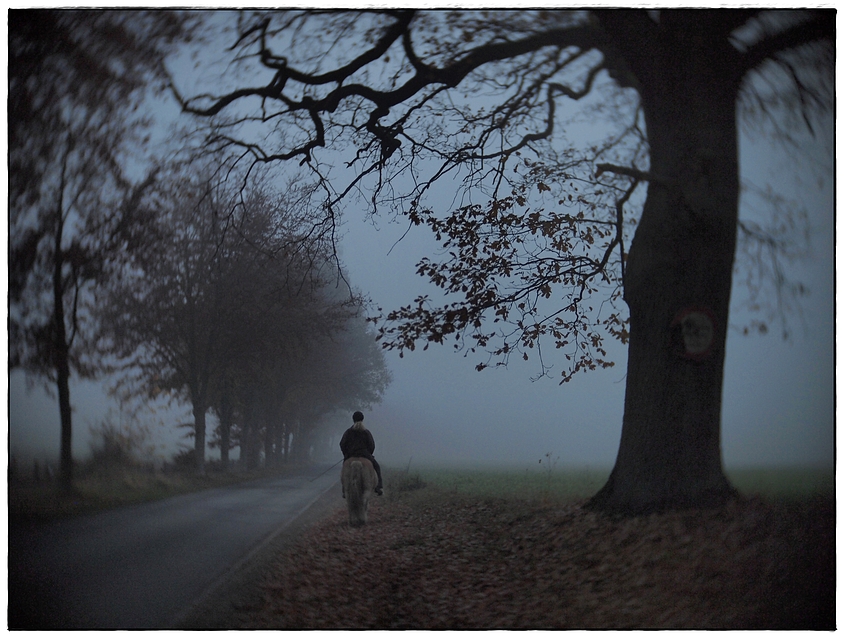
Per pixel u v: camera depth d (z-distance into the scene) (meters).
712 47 10.52
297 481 32.81
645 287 10.59
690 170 10.41
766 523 8.81
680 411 10.12
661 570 8.33
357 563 11.41
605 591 8.25
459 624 7.94
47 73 14.38
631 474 10.35
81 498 17.20
